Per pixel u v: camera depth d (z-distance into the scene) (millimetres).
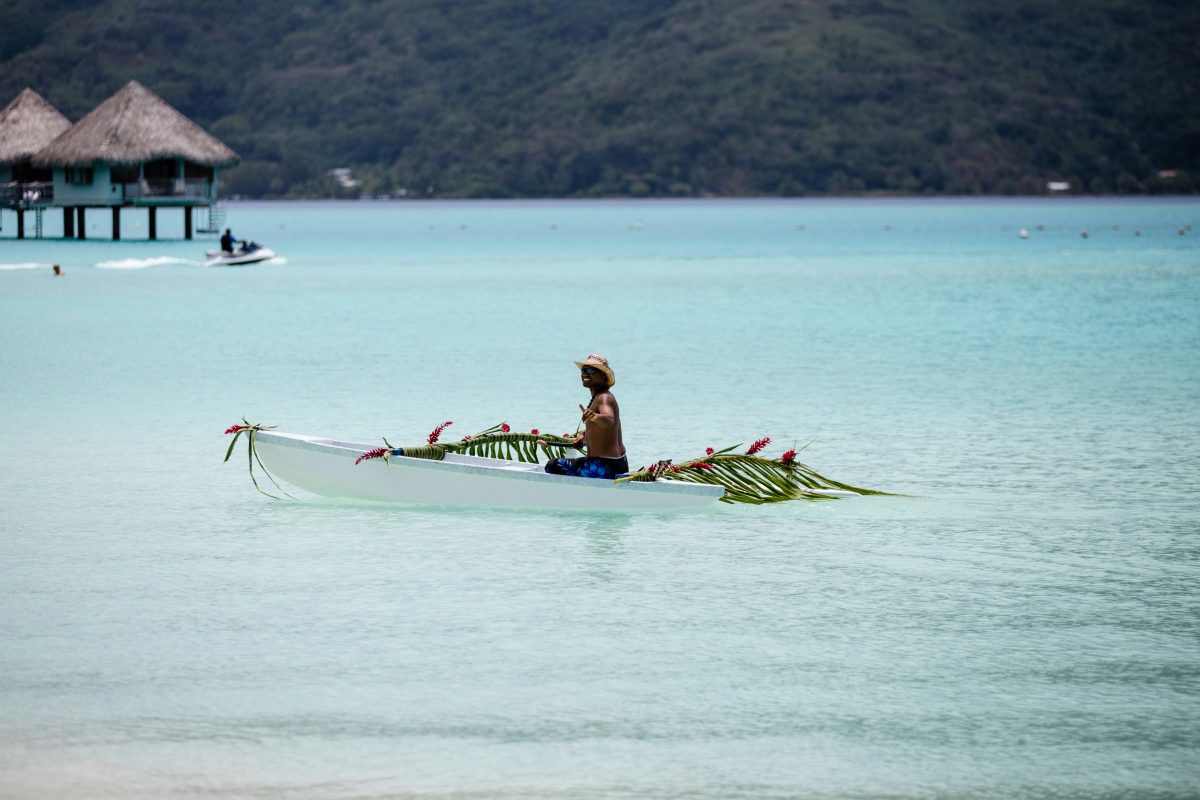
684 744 17938
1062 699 19484
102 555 26609
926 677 20281
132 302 89375
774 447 37188
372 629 22281
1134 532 28547
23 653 21109
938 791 16734
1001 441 38156
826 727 18516
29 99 174250
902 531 28656
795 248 183000
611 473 30141
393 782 16859
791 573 25625
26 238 184875
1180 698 19547
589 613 23141
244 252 137000
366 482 30312
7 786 16703
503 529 28688
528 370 53688
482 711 18969
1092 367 54406
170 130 161625
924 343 63688
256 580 24969
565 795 16547
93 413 43156
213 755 17594
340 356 58812
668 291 102500
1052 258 148000
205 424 41062
